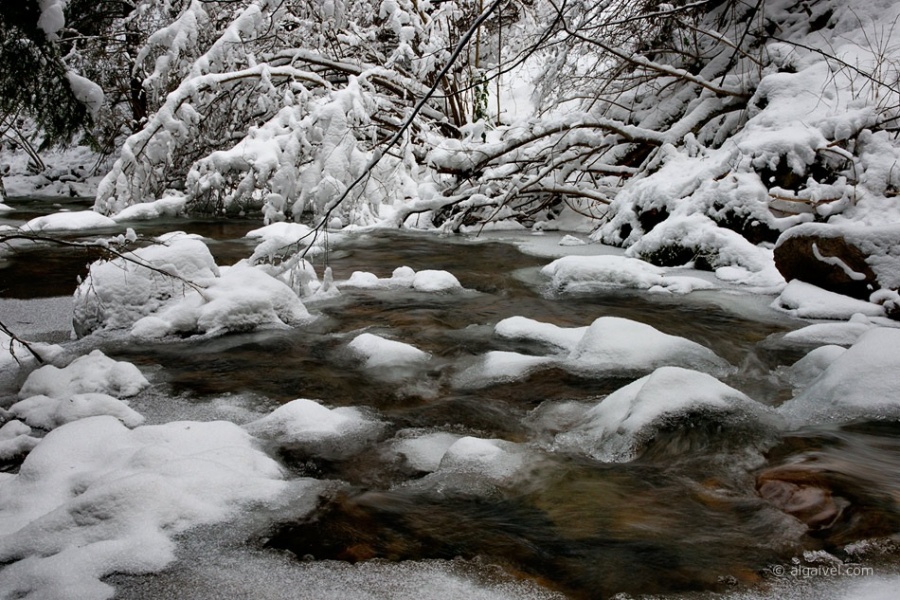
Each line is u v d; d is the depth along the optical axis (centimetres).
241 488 271
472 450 314
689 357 458
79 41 1388
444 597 213
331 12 1343
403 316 606
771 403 398
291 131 1242
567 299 689
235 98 1388
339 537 245
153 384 426
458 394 416
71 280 725
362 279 744
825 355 435
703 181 888
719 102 1056
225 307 545
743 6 1189
